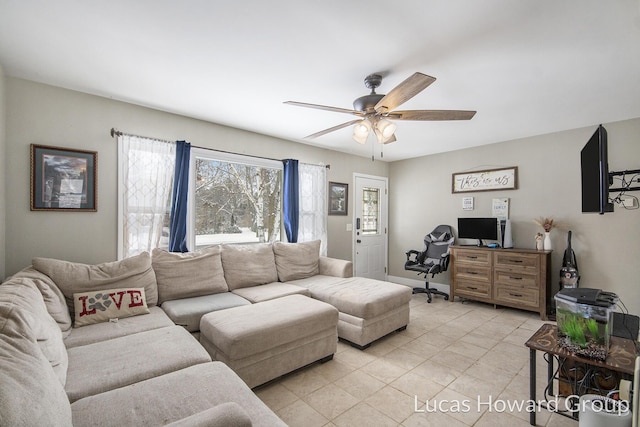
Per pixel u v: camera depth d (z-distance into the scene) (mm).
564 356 1634
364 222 5320
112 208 2824
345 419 1782
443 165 4965
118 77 2404
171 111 3150
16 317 1169
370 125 2393
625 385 1583
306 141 4375
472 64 2156
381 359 2549
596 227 3520
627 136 3318
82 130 2674
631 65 2152
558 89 2562
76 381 1374
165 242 3121
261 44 1934
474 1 1522
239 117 3338
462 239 4676
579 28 1731
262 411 1206
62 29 1784
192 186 3352
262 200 4039
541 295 3598
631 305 3289
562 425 1731
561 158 3773
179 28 1771
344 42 1897
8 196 2350
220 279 3051
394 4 1548
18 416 708
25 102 2420
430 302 4332
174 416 1143
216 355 2094
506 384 2172
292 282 3559
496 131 3797
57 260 2318
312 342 2357
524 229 4066
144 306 2375
